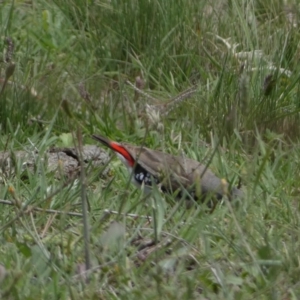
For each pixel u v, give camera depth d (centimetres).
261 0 1437
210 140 1127
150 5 1342
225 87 1201
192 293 698
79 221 870
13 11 1436
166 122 1135
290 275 743
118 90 1266
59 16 1419
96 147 1069
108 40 1358
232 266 750
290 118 1159
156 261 761
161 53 1314
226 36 1355
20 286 703
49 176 979
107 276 736
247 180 870
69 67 1320
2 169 985
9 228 831
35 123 1136
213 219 837
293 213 898
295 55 1290
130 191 946
